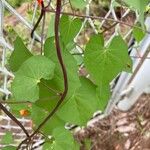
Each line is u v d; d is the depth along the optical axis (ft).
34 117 1.47
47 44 1.28
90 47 1.31
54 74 1.30
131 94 2.45
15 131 2.33
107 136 2.57
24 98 1.22
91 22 1.77
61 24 1.34
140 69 2.19
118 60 1.32
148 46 1.88
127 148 2.54
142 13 0.94
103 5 2.30
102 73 1.34
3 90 1.80
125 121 2.60
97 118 2.60
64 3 1.46
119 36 1.31
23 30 2.24
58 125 1.48
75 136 2.55
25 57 1.33
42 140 2.23
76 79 1.28
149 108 2.60
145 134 2.55
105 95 1.44
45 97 1.35
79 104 1.39
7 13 2.23
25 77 1.22
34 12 1.56
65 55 1.27
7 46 1.59
